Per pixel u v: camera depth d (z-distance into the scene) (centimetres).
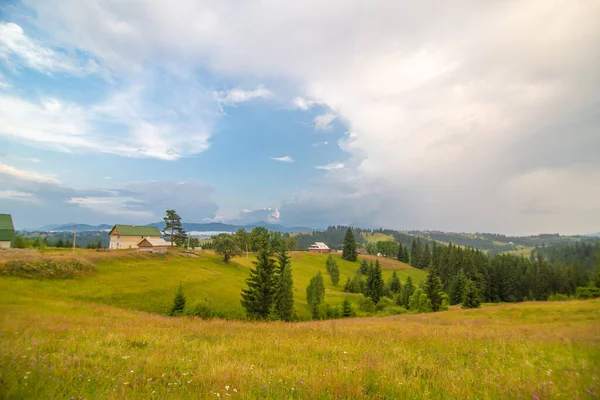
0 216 7362
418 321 2853
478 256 13250
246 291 4703
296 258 15425
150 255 8025
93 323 1661
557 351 962
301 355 976
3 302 1412
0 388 513
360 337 1358
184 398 562
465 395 581
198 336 1329
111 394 543
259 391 595
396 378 668
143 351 969
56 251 7662
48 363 686
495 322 2578
